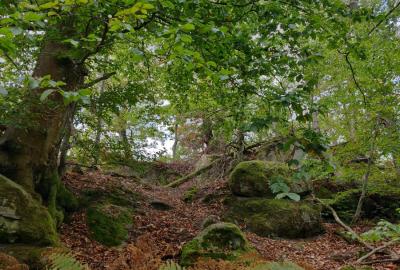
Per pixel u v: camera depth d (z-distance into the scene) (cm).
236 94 776
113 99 858
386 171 1246
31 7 288
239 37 598
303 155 346
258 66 589
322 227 1053
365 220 1166
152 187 1454
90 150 916
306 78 566
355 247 875
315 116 1388
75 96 264
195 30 474
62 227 750
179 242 802
